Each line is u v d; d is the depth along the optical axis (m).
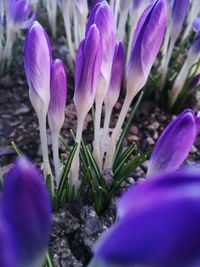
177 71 0.15
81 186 0.11
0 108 0.15
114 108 0.15
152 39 0.08
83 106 0.09
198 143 0.14
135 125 0.14
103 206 0.11
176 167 0.08
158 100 0.15
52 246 0.10
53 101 0.09
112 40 0.09
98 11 0.08
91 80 0.08
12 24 0.15
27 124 0.14
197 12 0.16
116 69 0.09
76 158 0.10
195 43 0.13
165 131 0.08
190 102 0.15
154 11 0.08
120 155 0.11
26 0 0.15
